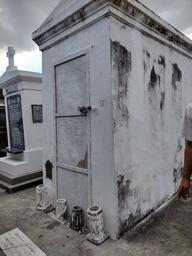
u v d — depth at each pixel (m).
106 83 2.64
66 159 3.33
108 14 2.56
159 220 3.09
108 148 2.67
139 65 3.05
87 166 2.96
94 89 2.79
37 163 5.15
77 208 3.00
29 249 2.52
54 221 3.19
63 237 2.75
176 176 4.11
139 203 3.05
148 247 2.48
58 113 3.40
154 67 3.41
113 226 2.65
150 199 3.30
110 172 2.65
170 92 3.89
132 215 2.90
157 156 3.49
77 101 3.08
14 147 5.58
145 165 3.19
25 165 4.93
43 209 3.54
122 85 2.74
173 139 4.00
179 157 4.23
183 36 4.14
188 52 4.55
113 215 2.64
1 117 7.38
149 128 3.28
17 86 5.19
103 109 2.70
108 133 2.66
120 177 2.70
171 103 3.93
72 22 2.99
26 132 5.06
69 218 3.27
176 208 3.45
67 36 3.14
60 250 2.48
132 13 2.84
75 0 2.93
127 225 2.81
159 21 3.33
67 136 3.29
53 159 3.57
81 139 3.05
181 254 2.35
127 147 2.83
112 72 2.59
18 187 4.58
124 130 2.78
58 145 3.47
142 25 3.08
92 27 2.77
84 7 2.75
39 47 3.75
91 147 2.89
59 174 3.49
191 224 2.97
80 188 3.10
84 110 2.91
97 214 2.60
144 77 3.16
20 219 3.27
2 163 5.22
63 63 3.29
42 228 2.99
